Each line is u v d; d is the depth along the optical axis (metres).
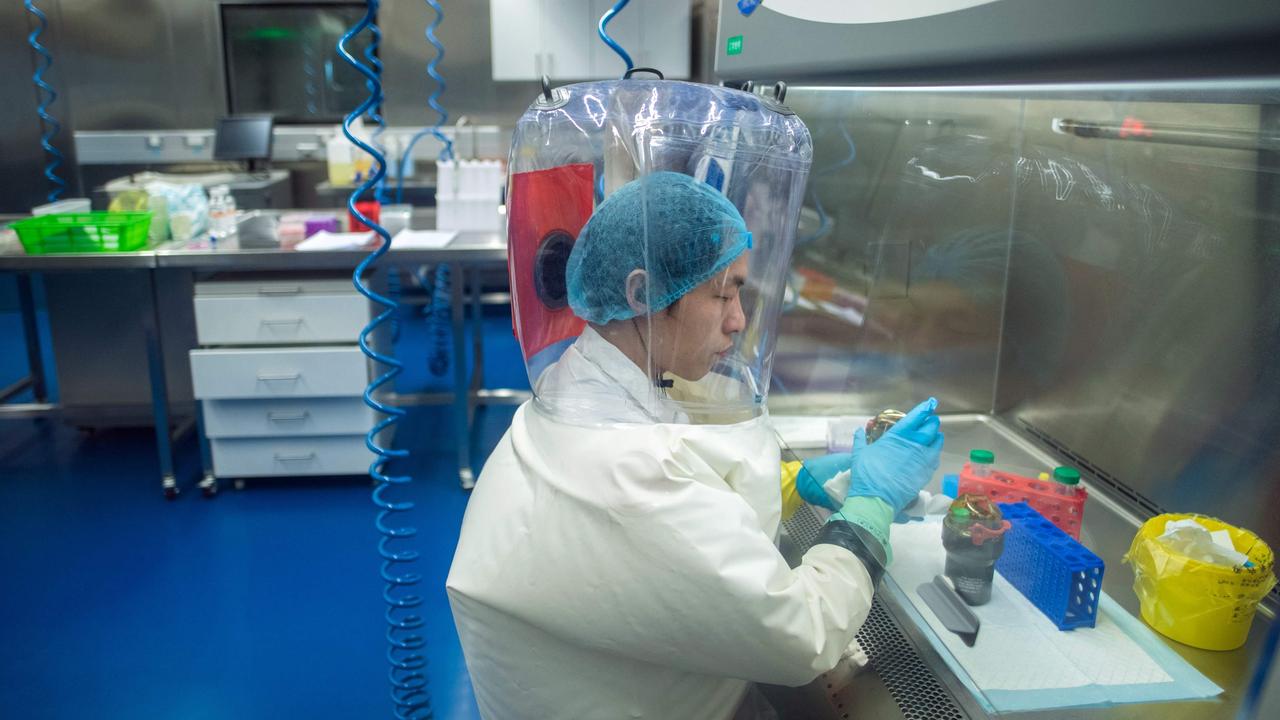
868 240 1.15
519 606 0.83
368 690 2.01
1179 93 0.63
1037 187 1.01
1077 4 0.54
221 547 2.66
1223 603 0.76
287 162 5.38
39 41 5.13
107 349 3.42
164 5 5.18
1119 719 0.72
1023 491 0.97
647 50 5.13
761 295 1.04
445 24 5.27
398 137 5.31
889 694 0.81
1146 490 0.94
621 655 0.83
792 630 0.77
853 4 0.83
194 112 5.36
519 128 0.97
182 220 3.00
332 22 5.25
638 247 0.82
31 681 2.04
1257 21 0.42
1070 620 0.83
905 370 1.12
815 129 1.27
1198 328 0.85
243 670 2.08
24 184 5.35
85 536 2.72
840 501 1.02
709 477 0.81
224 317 2.80
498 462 0.95
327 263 2.76
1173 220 0.84
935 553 0.98
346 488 3.06
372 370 2.92
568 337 0.94
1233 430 0.82
